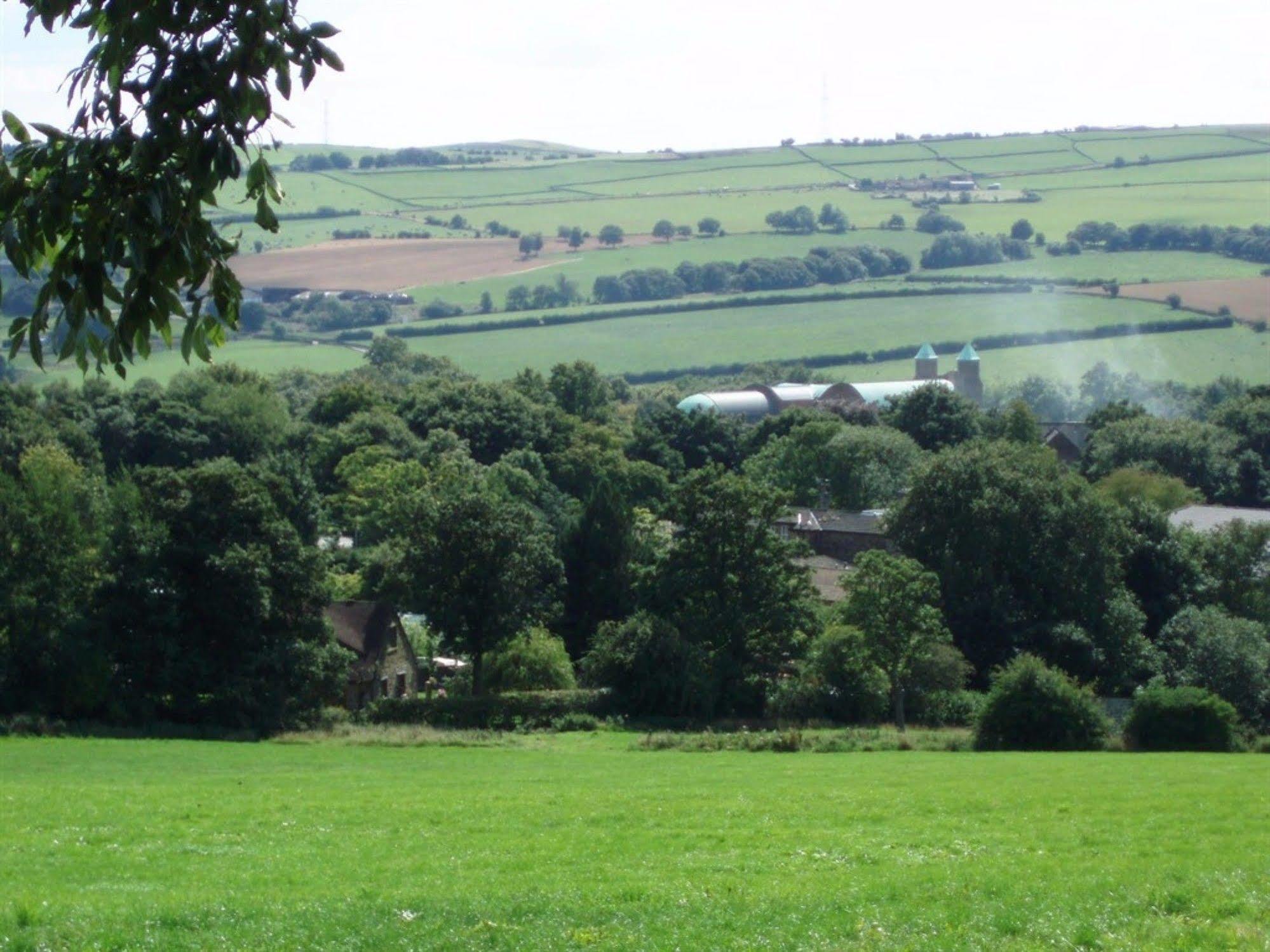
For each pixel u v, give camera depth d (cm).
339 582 10144
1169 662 8825
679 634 8369
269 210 986
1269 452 14938
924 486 9825
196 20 945
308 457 14500
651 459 16112
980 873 2509
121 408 14300
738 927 2075
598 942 1988
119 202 930
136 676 7106
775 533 9194
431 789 4250
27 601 6819
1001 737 6744
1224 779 4516
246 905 2222
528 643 8981
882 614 7750
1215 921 2131
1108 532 9456
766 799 3838
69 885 2478
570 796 3912
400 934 2041
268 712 7194
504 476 13150
